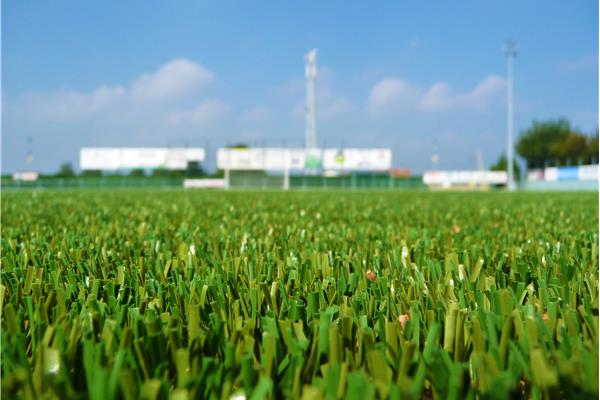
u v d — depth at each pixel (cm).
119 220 549
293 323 137
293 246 320
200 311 153
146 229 425
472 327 132
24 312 158
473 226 479
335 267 234
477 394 108
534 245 303
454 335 130
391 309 163
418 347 121
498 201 1265
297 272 215
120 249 298
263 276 213
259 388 89
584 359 101
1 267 241
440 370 104
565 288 176
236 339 129
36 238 338
